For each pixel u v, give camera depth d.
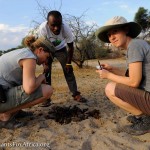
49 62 1.99
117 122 1.70
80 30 4.89
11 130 1.62
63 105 2.07
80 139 1.50
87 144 1.44
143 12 12.04
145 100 1.44
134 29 1.48
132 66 1.43
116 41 1.49
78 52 4.77
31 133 1.58
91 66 5.00
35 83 1.53
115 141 1.47
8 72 1.58
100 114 1.85
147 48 1.44
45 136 1.54
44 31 1.95
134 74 1.43
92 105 2.06
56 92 2.53
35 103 1.62
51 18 1.91
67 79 2.13
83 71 4.34
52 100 2.22
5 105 1.58
